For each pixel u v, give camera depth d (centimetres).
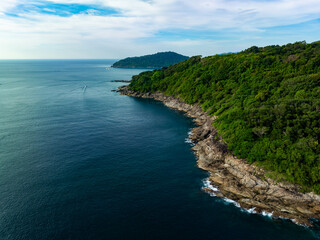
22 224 3744
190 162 6172
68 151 6575
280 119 5603
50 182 4969
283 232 3716
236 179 5178
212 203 4438
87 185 4900
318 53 9181
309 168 4472
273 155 5022
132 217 3991
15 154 6253
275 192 4544
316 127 5041
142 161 6134
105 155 6400
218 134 6762
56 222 3812
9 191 4594
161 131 8712
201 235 3625
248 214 4134
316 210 4156
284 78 8506
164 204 4372
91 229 3691
